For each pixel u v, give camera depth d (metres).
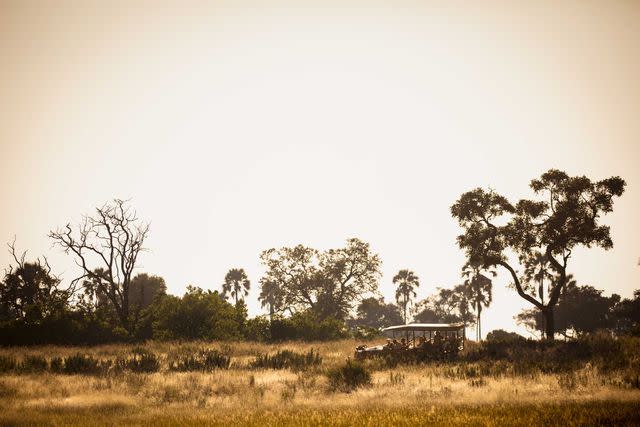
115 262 92.56
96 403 37.09
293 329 90.69
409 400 37.78
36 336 79.19
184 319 83.50
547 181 74.38
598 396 36.88
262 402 38.09
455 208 77.44
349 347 72.50
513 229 75.25
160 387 43.56
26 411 34.41
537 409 31.56
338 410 33.50
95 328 82.75
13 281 99.81
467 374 47.88
